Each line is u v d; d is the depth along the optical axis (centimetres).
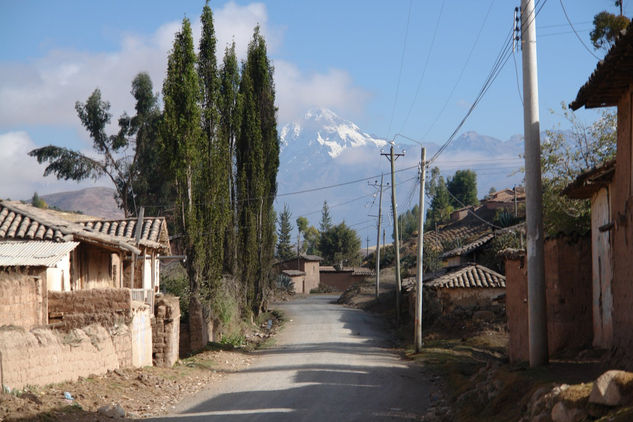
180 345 3144
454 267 4794
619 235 1321
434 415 1479
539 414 962
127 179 5978
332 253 11731
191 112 3319
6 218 2202
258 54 4934
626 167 1327
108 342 1939
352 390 1922
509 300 2025
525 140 1515
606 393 819
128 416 1484
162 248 3100
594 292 1700
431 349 3183
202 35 3784
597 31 1989
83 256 2428
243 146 4641
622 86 1320
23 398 1334
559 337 1733
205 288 3384
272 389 1948
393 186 4803
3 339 1377
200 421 1430
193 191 3366
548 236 1780
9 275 1703
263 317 5250
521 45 1535
